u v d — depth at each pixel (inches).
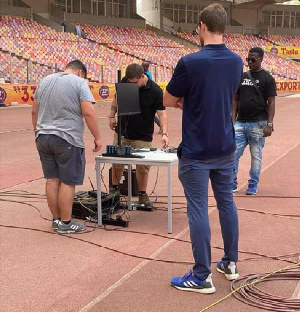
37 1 1603.1
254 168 268.2
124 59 1457.9
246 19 2187.5
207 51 138.7
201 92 137.9
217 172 147.2
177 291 147.9
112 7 1808.6
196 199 143.3
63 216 204.1
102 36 1636.3
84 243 191.5
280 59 1955.0
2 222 219.9
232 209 151.3
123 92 213.8
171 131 590.6
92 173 327.0
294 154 411.8
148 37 1758.1
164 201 256.4
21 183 302.7
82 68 212.8
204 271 144.8
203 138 140.6
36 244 190.9
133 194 262.4
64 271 163.9
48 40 1322.6
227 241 153.4
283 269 161.0
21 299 143.5
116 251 182.1
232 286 149.9
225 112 141.8
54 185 203.9
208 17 139.3
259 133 262.8
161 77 1445.6
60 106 197.9
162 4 2001.7
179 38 1884.8
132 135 236.4
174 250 182.7
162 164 195.6
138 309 136.3
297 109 952.3
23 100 927.0
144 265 168.6
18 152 431.2
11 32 1293.1
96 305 139.3
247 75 260.5
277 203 251.0
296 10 2253.9
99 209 211.9
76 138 199.8
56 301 141.9
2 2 1488.7
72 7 1706.4
